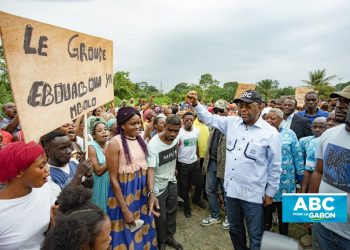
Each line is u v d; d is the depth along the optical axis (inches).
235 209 111.7
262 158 103.7
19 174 55.5
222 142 151.3
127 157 93.5
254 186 104.3
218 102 236.2
